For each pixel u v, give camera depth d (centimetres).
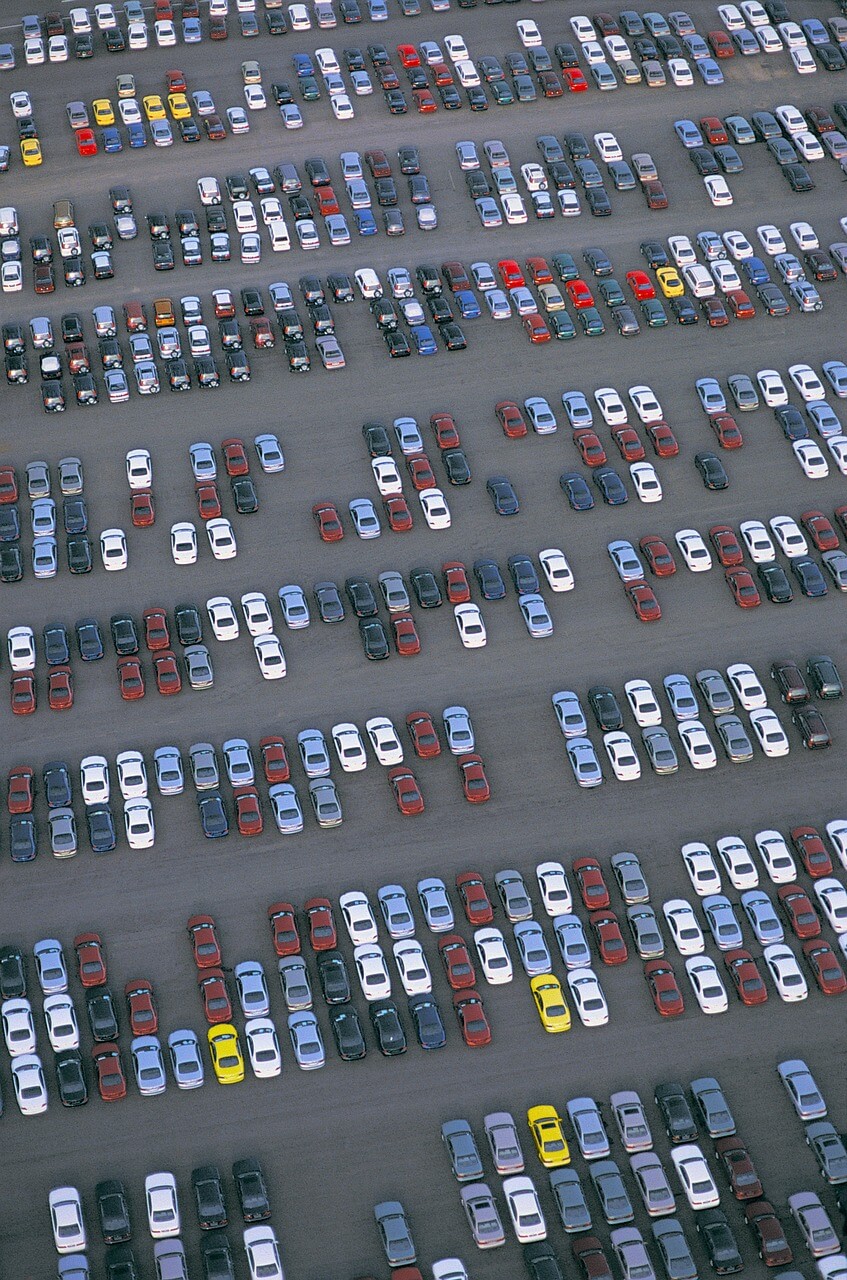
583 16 13650
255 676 9956
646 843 9262
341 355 11456
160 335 11462
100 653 9975
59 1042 8500
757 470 10906
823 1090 8375
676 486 10831
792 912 8925
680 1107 8188
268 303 11806
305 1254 7900
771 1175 8131
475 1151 8069
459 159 12700
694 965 8769
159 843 9288
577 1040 8562
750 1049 8531
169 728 9725
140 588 10350
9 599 10300
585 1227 7925
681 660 10000
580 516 10675
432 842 9269
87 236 12262
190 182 12575
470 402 11275
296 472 10900
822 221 12300
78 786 9488
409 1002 8650
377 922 8956
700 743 9556
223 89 13212
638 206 12444
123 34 13725
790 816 9369
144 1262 7881
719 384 11338
